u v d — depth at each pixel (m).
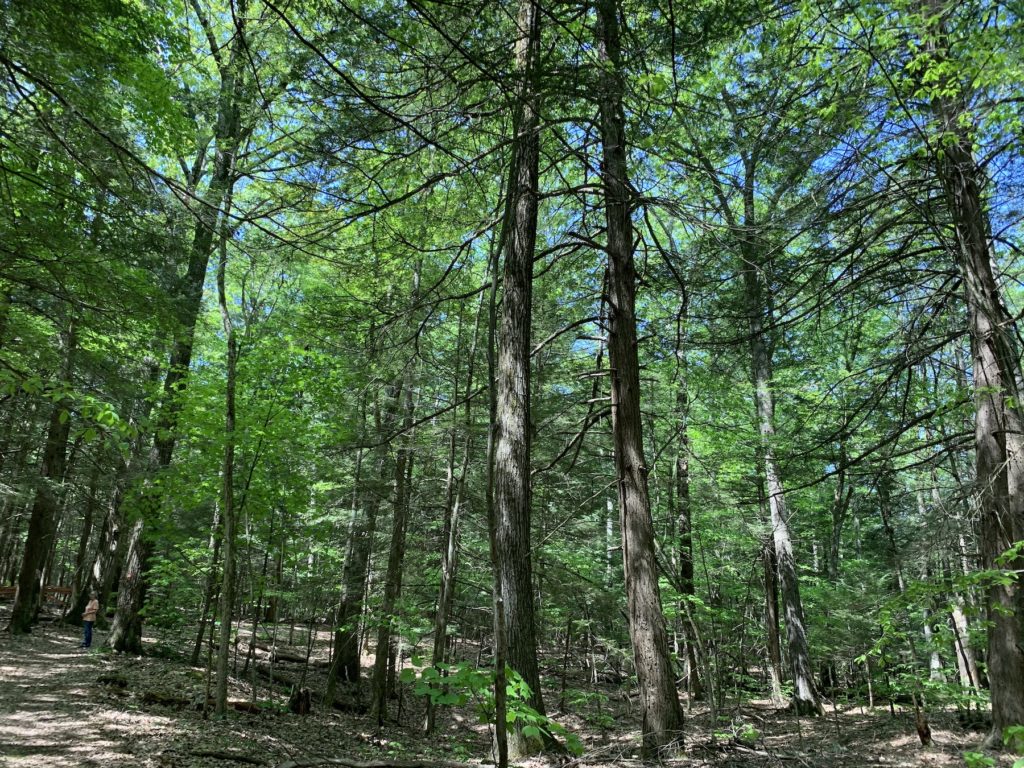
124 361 10.32
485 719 3.48
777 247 8.62
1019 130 6.99
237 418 9.57
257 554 12.76
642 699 7.84
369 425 12.84
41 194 7.38
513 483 8.10
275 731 9.25
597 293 11.76
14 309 9.21
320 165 6.49
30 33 5.85
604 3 5.20
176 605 15.55
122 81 7.58
